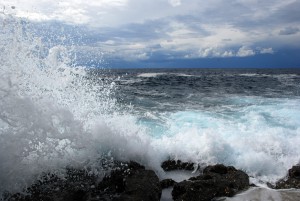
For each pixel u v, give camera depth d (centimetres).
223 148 630
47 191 445
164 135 721
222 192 469
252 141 694
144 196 438
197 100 1364
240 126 834
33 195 434
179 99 1398
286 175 587
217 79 3077
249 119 930
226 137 716
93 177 502
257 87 2038
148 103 1255
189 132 731
